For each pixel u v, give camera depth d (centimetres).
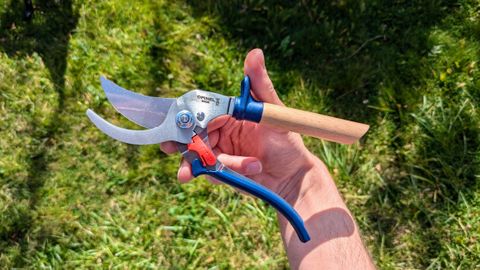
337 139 31
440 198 52
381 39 60
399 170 54
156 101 32
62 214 54
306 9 62
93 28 62
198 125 31
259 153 35
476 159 53
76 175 55
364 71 58
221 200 54
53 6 62
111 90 32
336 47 60
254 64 31
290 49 60
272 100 32
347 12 61
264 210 54
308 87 58
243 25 62
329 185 36
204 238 53
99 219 54
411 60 58
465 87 56
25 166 56
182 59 60
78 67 60
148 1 63
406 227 52
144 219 54
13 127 57
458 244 50
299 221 30
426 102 56
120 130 31
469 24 59
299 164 36
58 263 52
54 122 57
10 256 52
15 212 54
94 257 52
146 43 61
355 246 33
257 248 52
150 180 55
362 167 54
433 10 60
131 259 52
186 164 31
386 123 56
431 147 54
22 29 61
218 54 61
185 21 62
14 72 59
